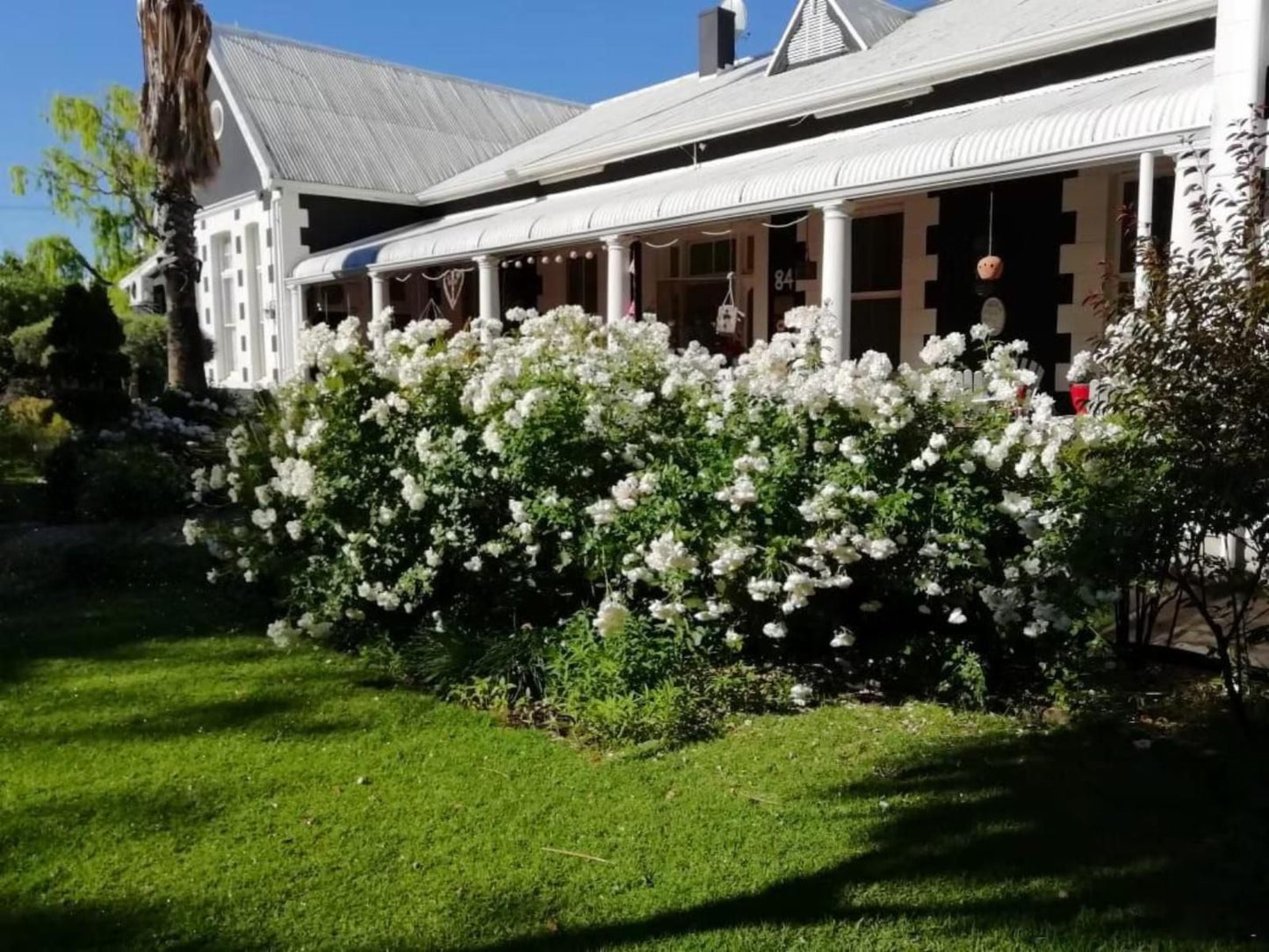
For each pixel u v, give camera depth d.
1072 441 4.42
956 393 4.68
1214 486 3.54
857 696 4.79
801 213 13.10
